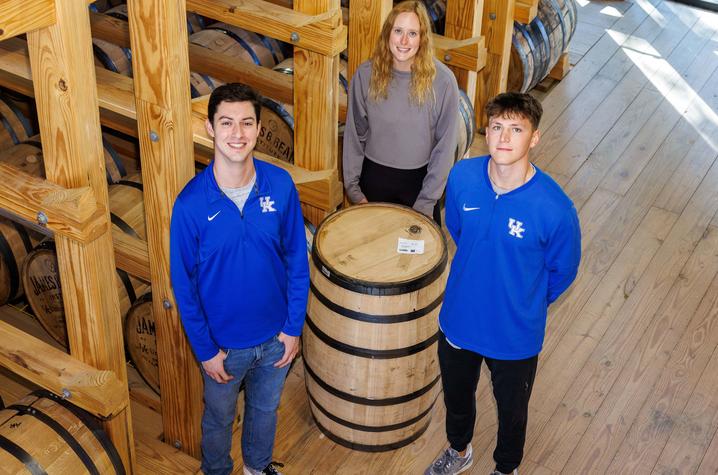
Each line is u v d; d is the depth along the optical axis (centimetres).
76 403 327
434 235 404
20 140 520
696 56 808
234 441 429
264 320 345
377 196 461
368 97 434
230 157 306
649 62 793
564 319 504
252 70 481
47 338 488
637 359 480
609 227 583
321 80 412
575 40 823
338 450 424
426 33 412
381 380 391
